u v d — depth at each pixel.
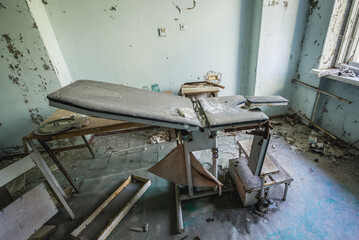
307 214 1.41
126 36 2.30
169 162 1.46
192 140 1.28
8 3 1.73
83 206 1.67
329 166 1.84
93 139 2.71
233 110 1.13
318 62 2.20
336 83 2.11
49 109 2.30
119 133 2.81
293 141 2.27
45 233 1.42
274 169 1.35
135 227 1.45
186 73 2.63
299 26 2.34
